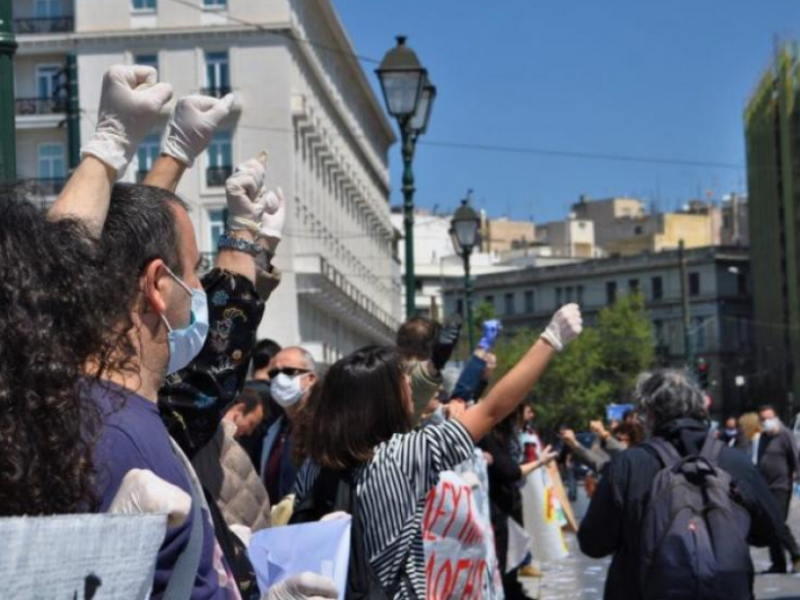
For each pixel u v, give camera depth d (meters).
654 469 6.45
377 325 78.12
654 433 6.64
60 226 2.54
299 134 53.59
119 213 2.92
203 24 51.12
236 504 5.05
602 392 91.56
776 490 19.19
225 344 4.11
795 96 80.06
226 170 51.16
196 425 4.08
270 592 3.22
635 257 111.94
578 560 18.58
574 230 137.88
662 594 6.22
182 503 2.43
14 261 2.40
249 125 51.41
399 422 5.32
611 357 94.38
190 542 2.63
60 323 2.43
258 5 51.28
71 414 2.38
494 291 121.19
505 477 10.63
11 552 1.91
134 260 2.86
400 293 93.19
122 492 2.44
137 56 51.19
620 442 13.98
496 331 8.29
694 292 108.31
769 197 86.69
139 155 46.28
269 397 9.22
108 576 2.08
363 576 5.16
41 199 2.68
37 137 50.38
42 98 50.09
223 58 51.53
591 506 6.59
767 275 88.19
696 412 6.61
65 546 1.99
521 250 135.38
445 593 5.41
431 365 6.87
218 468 5.05
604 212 142.12
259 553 4.38
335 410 5.27
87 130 50.44
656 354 109.44
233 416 8.38
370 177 81.06
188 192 51.09
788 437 19.30
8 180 2.68
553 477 13.06
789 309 83.12
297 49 53.53
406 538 5.19
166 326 2.92
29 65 51.00
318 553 4.39
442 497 5.40
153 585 2.57
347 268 68.38
